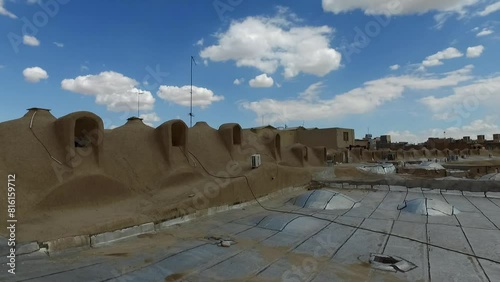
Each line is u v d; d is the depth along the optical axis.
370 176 27.83
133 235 11.95
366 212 16.08
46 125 14.03
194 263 9.49
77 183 13.26
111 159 15.62
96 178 13.96
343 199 17.67
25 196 11.80
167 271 8.89
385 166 37.06
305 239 11.91
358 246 11.14
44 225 10.98
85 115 14.17
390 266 9.40
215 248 10.84
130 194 15.17
